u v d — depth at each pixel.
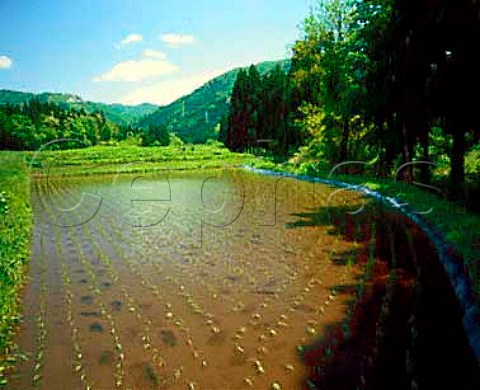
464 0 15.85
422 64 20.14
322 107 38.72
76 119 130.00
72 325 9.21
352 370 7.12
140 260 14.08
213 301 10.34
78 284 11.84
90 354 7.96
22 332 8.91
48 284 11.89
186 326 9.02
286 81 62.69
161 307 10.09
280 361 7.50
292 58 43.19
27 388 6.93
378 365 7.20
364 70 28.73
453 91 17.44
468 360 7.18
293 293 10.63
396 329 8.41
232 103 88.94
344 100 31.55
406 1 20.39
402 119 24.06
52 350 8.14
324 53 37.94
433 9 18.09
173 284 11.66
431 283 10.69
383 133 27.80
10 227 16.86
